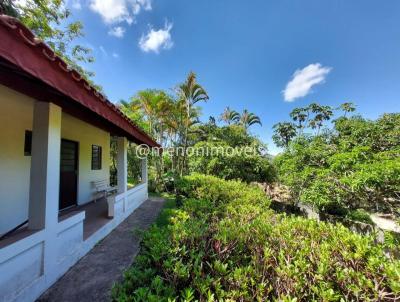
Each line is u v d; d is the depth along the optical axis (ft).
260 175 38.37
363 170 15.99
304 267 5.01
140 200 25.88
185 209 10.46
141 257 5.43
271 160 39.42
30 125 14.47
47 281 8.75
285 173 28.66
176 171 42.37
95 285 9.25
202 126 48.85
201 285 4.29
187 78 41.19
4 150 12.51
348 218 23.20
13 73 6.04
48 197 8.89
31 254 8.00
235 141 46.62
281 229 7.23
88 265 10.95
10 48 4.70
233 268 5.03
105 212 18.42
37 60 5.62
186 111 42.65
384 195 17.71
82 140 21.85
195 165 38.27
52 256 9.11
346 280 4.83
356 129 23.36
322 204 21.16
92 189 23.66
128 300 3.84
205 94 42.04
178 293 4.42
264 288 4.48
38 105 9.11
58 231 9.50
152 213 21.74
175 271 4.62
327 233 6.85
